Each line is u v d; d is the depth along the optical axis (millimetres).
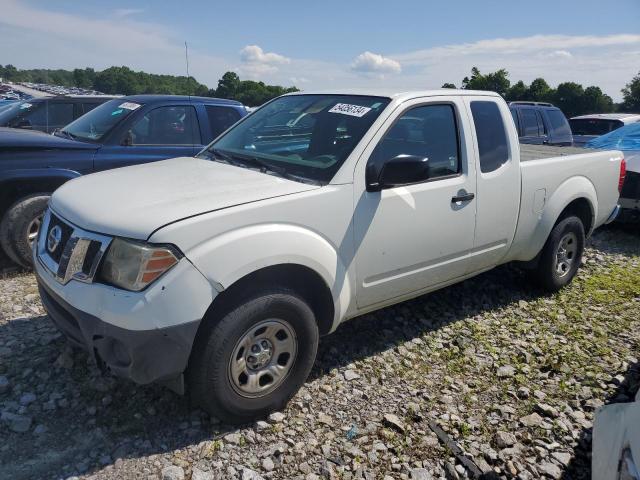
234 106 6727
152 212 2768
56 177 5211
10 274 5082
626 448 1940
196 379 2814
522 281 5418
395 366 3771
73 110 7980
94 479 2588
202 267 2688
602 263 6328
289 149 3770
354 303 3492
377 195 3422
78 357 3537
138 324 2580
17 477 2566
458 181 3920
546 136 11117
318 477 2709
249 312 2854
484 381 3668
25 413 3000
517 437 3129
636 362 4016
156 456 2762
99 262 2717
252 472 2680
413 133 3734
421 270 3838
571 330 4496
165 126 6129
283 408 3197
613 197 5594
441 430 3117
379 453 2904
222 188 3125
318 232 3150
